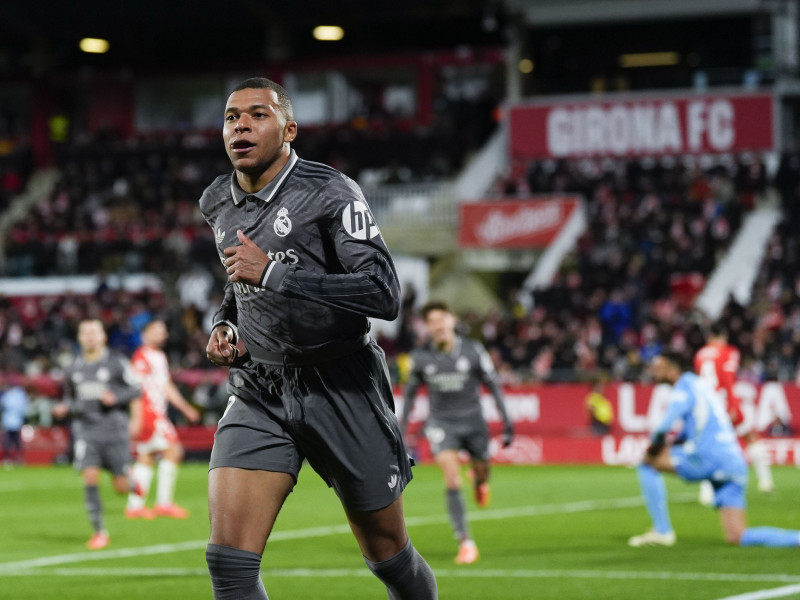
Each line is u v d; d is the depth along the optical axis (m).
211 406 30.88
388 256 5.54
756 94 40.69
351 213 5.50
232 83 52.41
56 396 32.41
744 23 45.41
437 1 47.69
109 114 53.97
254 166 5.54
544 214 38.81
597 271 34.72
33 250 44.41
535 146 42.56
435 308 12.79
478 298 39.62
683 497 19.84
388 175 44.97
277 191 5.60
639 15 44.16
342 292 5.33
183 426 31.03
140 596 9.98
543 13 45.34
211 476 5.64
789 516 16.23
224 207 5.78
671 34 46.34
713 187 38.12
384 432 5.75
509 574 11.01
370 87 51.16
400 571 5.85
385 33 55.22
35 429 32.31
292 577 10.95
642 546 13.05
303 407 5.62
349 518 5.82
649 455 12.95
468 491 21.48
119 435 14.23
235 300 6.02
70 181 49.03
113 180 48.72
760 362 28.00
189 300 38.84
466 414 12.70
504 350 31.92
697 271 34.72
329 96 51.38
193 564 12.19
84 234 45.97
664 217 36.41
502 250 39.28
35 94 53.34
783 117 43.59
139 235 45.12
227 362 5.77
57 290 42.72
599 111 42.00
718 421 12.56
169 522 16.75
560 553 12.59
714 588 9.88
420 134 46.56
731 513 12.57
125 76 53.47
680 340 28.66
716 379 17.77
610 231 36.41
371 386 5.75
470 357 12.73
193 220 45.34
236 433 5.66
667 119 41.34
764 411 26.95
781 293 32.22
